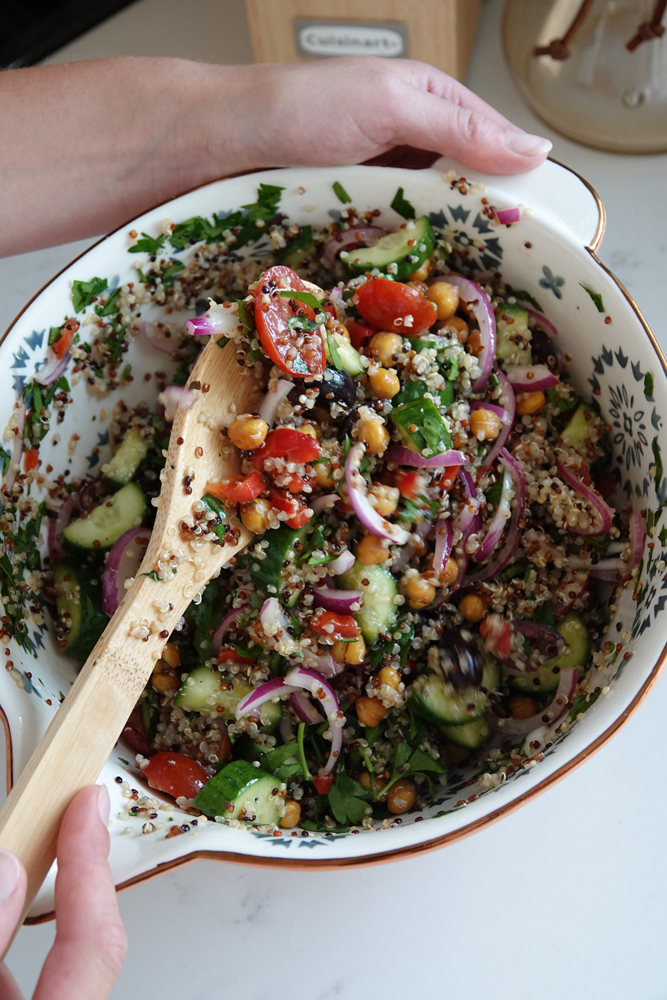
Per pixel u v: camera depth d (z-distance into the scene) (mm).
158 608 330
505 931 351
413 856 291
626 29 425
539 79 452
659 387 329
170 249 368
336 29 444
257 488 343
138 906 361
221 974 352
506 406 371
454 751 359
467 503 359
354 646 348
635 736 373
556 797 366
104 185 397
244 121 374
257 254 385
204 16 509
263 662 357
